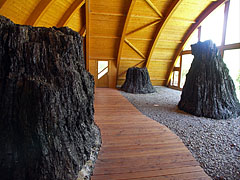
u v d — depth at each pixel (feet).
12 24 5.46
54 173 5.00
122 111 16.10
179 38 30.12
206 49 14.97
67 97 5.71
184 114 15.53
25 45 5.08
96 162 7.23
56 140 5.22
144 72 27.99
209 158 7.89
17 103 4.83
